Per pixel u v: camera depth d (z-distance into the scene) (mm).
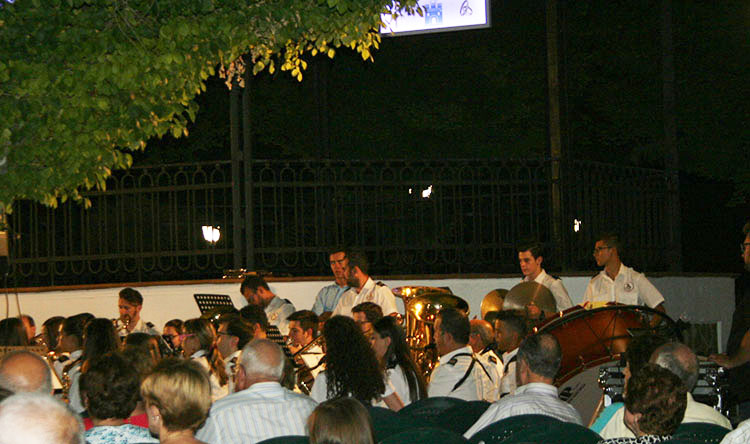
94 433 4031
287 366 5219
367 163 11016
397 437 3846
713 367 6184
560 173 11211
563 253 11125
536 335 4922
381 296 8742
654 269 11984
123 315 9008
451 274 10820
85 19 5391
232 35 5973
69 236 10859
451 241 12773
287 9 5965
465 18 11008
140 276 10742
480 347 7195
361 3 6047
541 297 7703
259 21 6059
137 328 9062
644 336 4938
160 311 10570
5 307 10617
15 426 2209
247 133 10766
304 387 7328
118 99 5703
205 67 6191
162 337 7922
